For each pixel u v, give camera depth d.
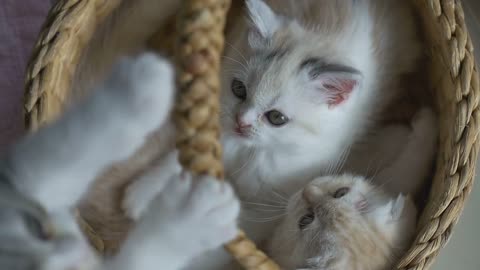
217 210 0.36
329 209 0.46
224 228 0.36
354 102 0.48
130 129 0.32
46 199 0.33
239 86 0.49
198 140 0.37
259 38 0.48
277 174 0.50
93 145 0.32
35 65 0.44
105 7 0.48
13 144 0.34
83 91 0.45
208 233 0.36
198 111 0.37
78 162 0.33
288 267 0.46
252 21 0.48
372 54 0.49
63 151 0.32
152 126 0.33
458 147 0.44
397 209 0.46
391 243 0.46
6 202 0.32
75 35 0.46
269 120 0.48
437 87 0.48
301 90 0.47
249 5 0.48
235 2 0.51
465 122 0.45
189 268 0.46
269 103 0.48
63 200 0.34
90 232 0.44
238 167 0.51
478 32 0.56
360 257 0.45
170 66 0.33
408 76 0.51
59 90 0.45
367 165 0.50
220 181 0.37
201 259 0.46
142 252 0.36
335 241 0.45
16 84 0.54
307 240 0.46
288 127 0.48
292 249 0.47
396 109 0.51
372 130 0.51
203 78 0.37
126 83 0.32
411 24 0.50
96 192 0.46
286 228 0.47
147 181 0.46
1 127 0.53
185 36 0.38
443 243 0.44
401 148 0.50
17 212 0.32
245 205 0.51
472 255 0.51
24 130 0.44
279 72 0.47
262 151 0.50
